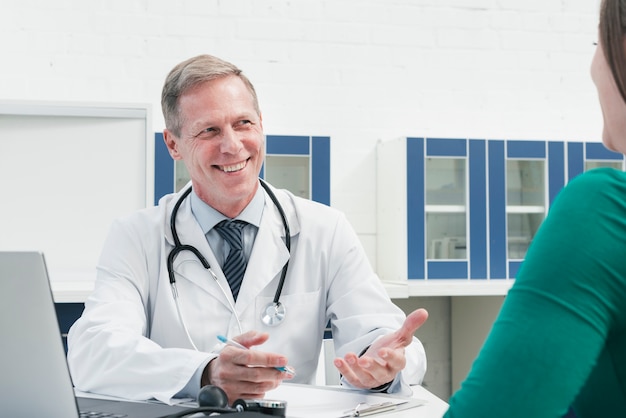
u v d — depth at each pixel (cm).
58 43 286
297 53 304
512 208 277
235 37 299
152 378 111
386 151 295
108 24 289
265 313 140
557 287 55
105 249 149
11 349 78
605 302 54
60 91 286
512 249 278
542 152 278
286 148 266
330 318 154
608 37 57
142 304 143
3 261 77
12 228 237
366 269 151
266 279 142
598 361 58
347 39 308
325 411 101
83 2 288
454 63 316
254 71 301
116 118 242
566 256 55
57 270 238
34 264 76
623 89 57
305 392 114
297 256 148
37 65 285
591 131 327
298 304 144
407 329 118
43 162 238
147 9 292
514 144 276
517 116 321
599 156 281
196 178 143
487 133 319
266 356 101
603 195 56
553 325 54
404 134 312
